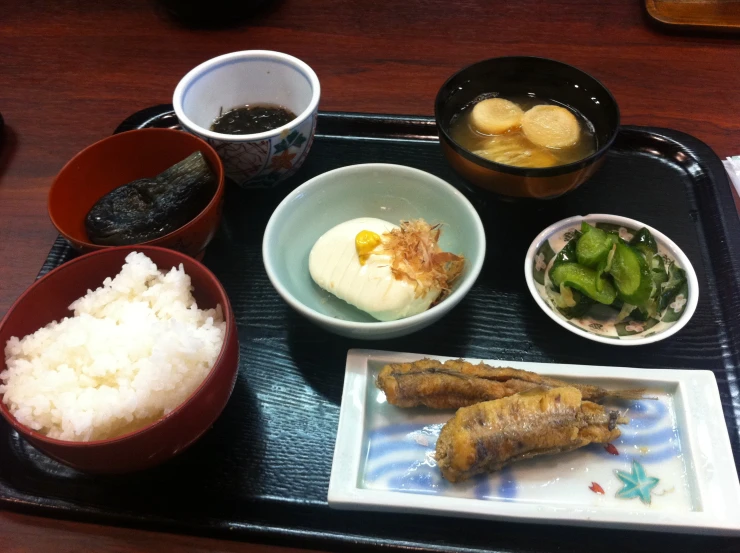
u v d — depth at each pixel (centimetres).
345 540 33
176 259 37
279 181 48
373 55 58
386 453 36
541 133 44
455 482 35
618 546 33
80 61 59
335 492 34
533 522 33
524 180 41
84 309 37
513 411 34
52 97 56
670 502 34
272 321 42
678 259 41
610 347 40
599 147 44
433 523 34
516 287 43
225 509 35
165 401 34
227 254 45
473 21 61
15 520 35
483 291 43
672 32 58
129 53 60
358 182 44
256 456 37
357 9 62
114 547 34
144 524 34
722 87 54
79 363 35
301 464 36
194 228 40
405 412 38
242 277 44
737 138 50
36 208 48
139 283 37
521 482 35
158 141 44
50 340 36
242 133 47
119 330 36
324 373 40
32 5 64
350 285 40
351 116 52
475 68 46
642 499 34
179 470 36
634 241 42
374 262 40
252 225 47
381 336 37
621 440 36
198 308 39
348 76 56
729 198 45
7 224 47
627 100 53
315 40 60
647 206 46
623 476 35
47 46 61
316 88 45
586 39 58
